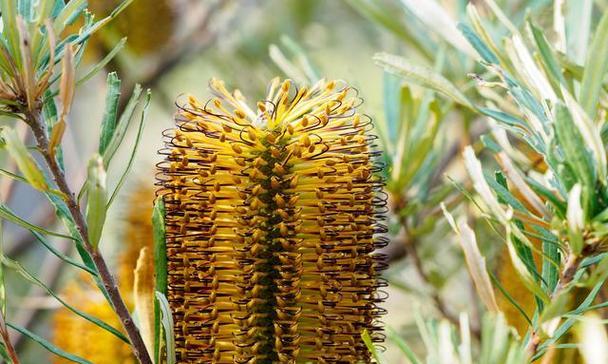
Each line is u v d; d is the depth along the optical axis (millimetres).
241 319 487
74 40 487
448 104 627
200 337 487
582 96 464
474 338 638
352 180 490
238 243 488
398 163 619
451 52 655
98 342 586
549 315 450
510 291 548
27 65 461
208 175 489
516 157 534
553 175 488
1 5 461
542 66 476
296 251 487
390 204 637
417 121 628
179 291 489
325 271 487
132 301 606
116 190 478
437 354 449
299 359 488
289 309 486
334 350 488
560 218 456
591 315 506
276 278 490
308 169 489
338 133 493
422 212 655
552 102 473
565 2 542
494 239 638
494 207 457
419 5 535
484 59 512
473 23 500
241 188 489
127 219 626
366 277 492
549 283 477
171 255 490
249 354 487
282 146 491
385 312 498
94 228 466
